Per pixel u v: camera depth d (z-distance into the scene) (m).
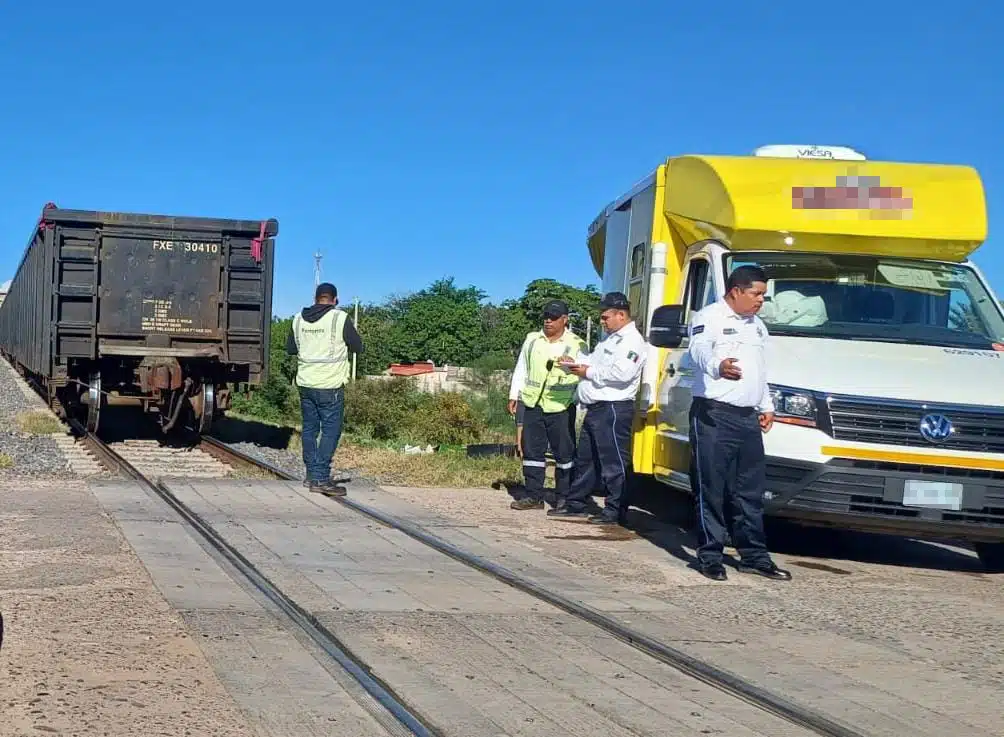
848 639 6.22
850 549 9.72
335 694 4.82
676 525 10.44
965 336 8.96
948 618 6.89
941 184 9.19
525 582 7.23
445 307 83.94
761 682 5.26
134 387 17.55
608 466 9.98
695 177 9.57
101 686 4.82
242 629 5.80
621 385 9.88
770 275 9.12
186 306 16.67
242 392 18.38
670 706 4.88
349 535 8.86
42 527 8.56
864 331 8.90
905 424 7.93
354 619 6.12
